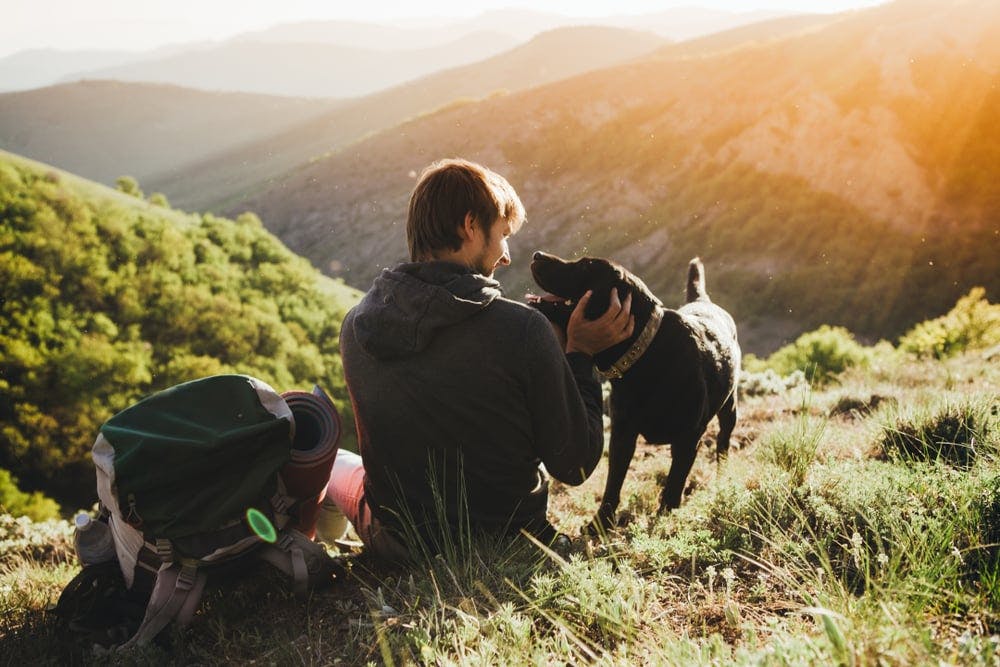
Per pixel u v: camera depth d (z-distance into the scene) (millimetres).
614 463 3184
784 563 2006
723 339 3607
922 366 7605
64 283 56844
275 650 1904
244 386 2131
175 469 1978
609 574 1975
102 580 2197
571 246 104312
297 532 2217
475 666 1585
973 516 1923
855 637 1364
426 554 2096
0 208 59000
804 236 90875
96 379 47312
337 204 135500
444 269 1962
